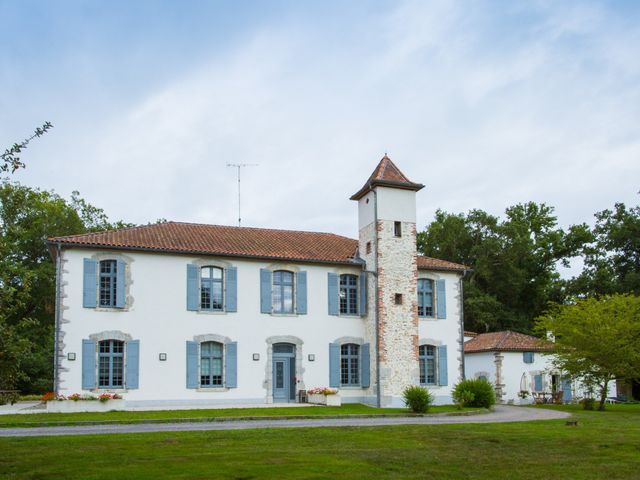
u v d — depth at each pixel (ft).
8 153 36.83
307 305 96.78
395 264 98.48
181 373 87.30
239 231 104.27
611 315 101.09
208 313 90.22
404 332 97.30
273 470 38.70
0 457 42.16
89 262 84.64
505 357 122.31
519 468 41.22
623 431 61.36
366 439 53.16
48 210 150.71
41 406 84.48
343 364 98.89
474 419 75.46
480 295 170.91
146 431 57.26
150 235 92.94
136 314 86.02
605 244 172.76
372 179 98.99
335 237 112.68
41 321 147.84
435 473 39.19
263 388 92.07
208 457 42.88
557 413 87.20
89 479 35.53
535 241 184.96
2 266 37.93
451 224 182.09
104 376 84.07
